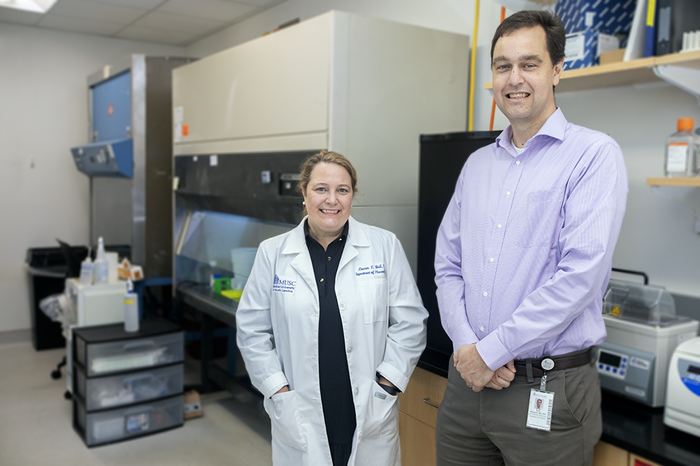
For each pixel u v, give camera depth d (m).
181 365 2.88
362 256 1.42
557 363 1.28
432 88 2.19
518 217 1.31
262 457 1.56
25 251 4.54
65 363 3.72
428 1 2.58
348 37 1.95
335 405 1.39
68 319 3.39
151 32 4.50
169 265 3.66
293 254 1.40
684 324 1.61
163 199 3.62
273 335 1.45
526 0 1.97
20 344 4.52
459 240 1.49
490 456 1.45
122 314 3.21
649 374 1.55
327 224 1.34
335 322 1.38
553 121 1.29
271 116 2.30
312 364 1.36
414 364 1.48
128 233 3.60
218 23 4.17
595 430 1.36
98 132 4.31
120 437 2.68
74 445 2.67
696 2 1.63
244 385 1.99
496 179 1.39
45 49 4.46
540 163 1.31
